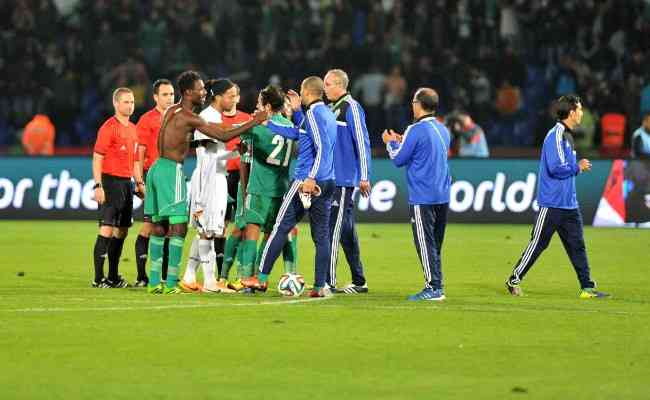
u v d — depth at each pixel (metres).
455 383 31.50
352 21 117.56
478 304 45.88
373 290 51.06
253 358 34.47
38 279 54.59
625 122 108.19
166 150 47.91
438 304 45.53
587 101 110.81
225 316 41.88
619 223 85.31
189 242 71.81
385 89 111.38
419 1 117.38
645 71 112.06
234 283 50.03
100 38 117.62
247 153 50.12
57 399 29.44
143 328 39.25
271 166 49.09
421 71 112.12
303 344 36.66
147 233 52.00
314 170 46.12
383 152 94.50
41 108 115.12
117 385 30.95
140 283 52.03
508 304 46.16
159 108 52.97
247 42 118.12
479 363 34.09
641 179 85.19
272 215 49.53
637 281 55.53
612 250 69.50
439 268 46.88
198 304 44.88
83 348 35.75
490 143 111.44
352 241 49.94
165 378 31.81
